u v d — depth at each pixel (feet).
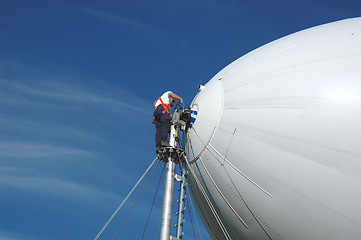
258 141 45.37
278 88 46.70
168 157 47.26
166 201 44.21
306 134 43.04
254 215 45.98
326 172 41.45
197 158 50.60
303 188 42.24
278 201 43.70
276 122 44.88
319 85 44.70
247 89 49.03
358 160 40.70
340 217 40.86
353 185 40.50
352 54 45.93
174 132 49.14
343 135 41.63
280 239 44.96
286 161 43.29
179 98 50.55
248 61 53.21
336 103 43.04
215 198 49.83
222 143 48.01
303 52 48.78
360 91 43.06
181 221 47.83
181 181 48.57
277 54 50.70
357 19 54.19
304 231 42.70
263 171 44.47
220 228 53.01
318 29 53.42
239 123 47.32
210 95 52.16
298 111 44.21
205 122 50.16
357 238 40.55
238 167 46.39
